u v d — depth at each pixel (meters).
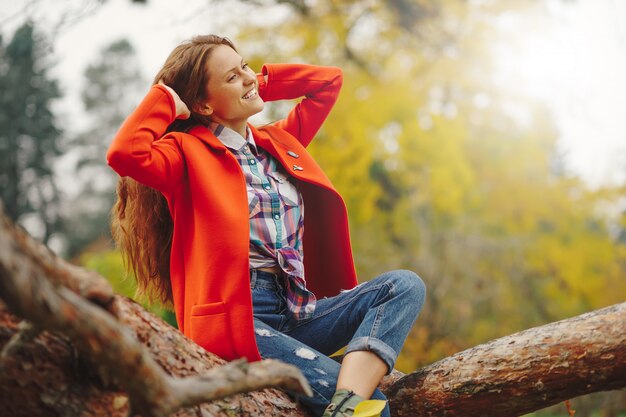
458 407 1.99
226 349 1.96
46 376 1.44
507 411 1.96
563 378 1.87
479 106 10.56
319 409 1.93
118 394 1.52
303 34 9.95
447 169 10.41
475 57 10.41
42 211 23.55
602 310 1.91
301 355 1.98
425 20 10.45
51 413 1.44
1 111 18.61
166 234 2.31
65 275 1.32
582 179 10.55
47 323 1.16
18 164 20.70
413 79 10.71
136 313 1.66
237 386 1.40
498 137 10.66
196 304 2.02
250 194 2.14
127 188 2.30
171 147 2.10
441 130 10.38
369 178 10.56
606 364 1.83
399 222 10.73
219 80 2.22
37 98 19.14
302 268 2.16
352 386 1.90
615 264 10.36
